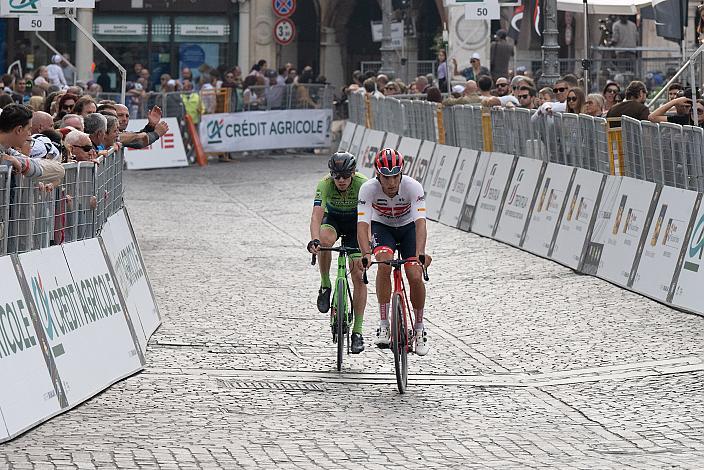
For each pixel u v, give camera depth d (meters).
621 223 30.53
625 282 29.77
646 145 29.41
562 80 38.47
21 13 42.84
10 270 18.00
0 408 16.91
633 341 24.38
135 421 18.34
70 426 17.89
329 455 16.56
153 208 47.91
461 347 24.45
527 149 37.22
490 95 46.28
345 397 20.39
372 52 95.00
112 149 24.94
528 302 28.69
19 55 84.44
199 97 67.50
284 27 82.50
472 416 19.14
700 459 16.45
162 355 23.27
